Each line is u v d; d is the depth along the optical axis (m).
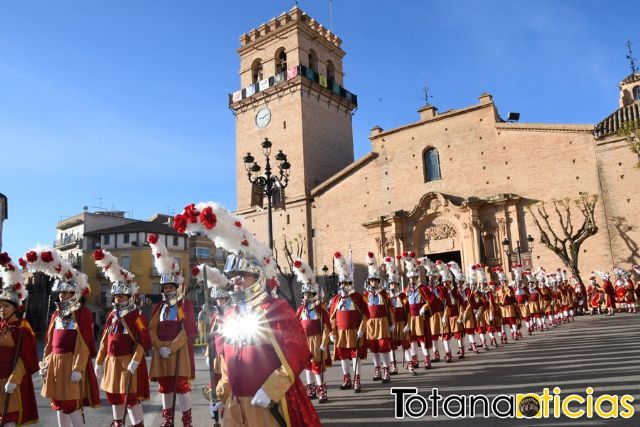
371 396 9.93
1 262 7.49
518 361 13.40
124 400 7.71
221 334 4.79
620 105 51.41
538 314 22.17
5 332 7.20
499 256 36.38
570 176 34.94
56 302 7.86
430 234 39.34
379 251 40.84
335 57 54.12
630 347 14.48
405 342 12.81
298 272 10.78
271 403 3.99
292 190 46.03
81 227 66.00
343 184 44.41
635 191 32.62
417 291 13.76
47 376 7.43
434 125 41.19
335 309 11.01
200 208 4.90
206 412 9.86
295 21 48.50
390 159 42.72
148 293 58.19
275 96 48.66
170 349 8.14
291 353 4.12
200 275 9.20
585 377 10.38
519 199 36.22
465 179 39.00
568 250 33.97
